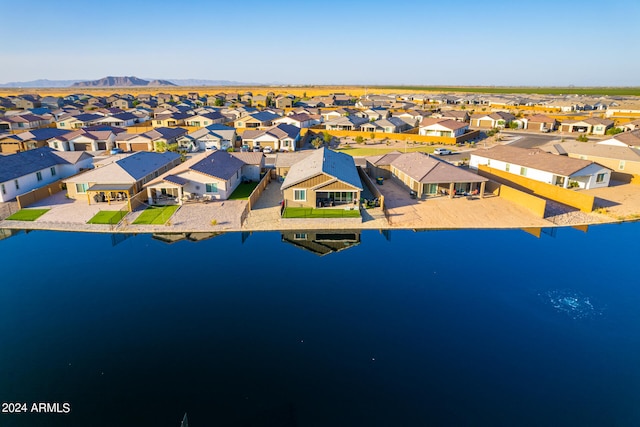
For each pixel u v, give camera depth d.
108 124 108.44
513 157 55.84
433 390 18.56
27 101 158.38
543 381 19.22
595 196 46.31
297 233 37.34
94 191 42.66
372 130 98.94
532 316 24.55
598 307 25.52
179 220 39.66
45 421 16.67
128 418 16.84
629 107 124.94
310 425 16.58
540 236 36.22
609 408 17.61
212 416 16.95
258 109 144.62
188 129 92.12
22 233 37.06
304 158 56.50
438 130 91.94
